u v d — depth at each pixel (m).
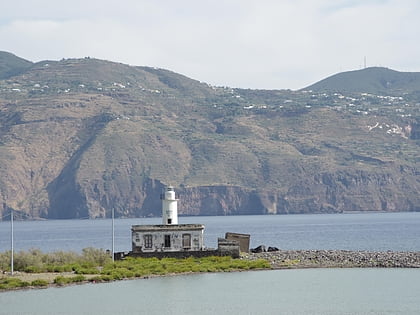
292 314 170.38
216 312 172.50
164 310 174.88
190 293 197.25
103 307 178.38
